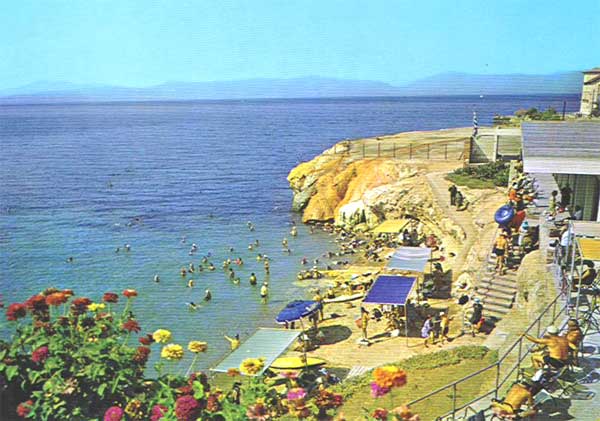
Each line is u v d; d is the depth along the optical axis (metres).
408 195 40.38
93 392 8.68
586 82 56.09
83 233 46.19
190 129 152.38
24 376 8.68
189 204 57.72
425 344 22.11
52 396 8.34
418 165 47.44
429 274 29.06
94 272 34.84
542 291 19.73
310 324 25.55
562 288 18.11
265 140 117.94
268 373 17.45
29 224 49.38
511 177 37.94
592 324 16.14
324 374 19.59
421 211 39.31
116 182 72.25
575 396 13.08
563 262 19.19
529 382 12.92
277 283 32.41
